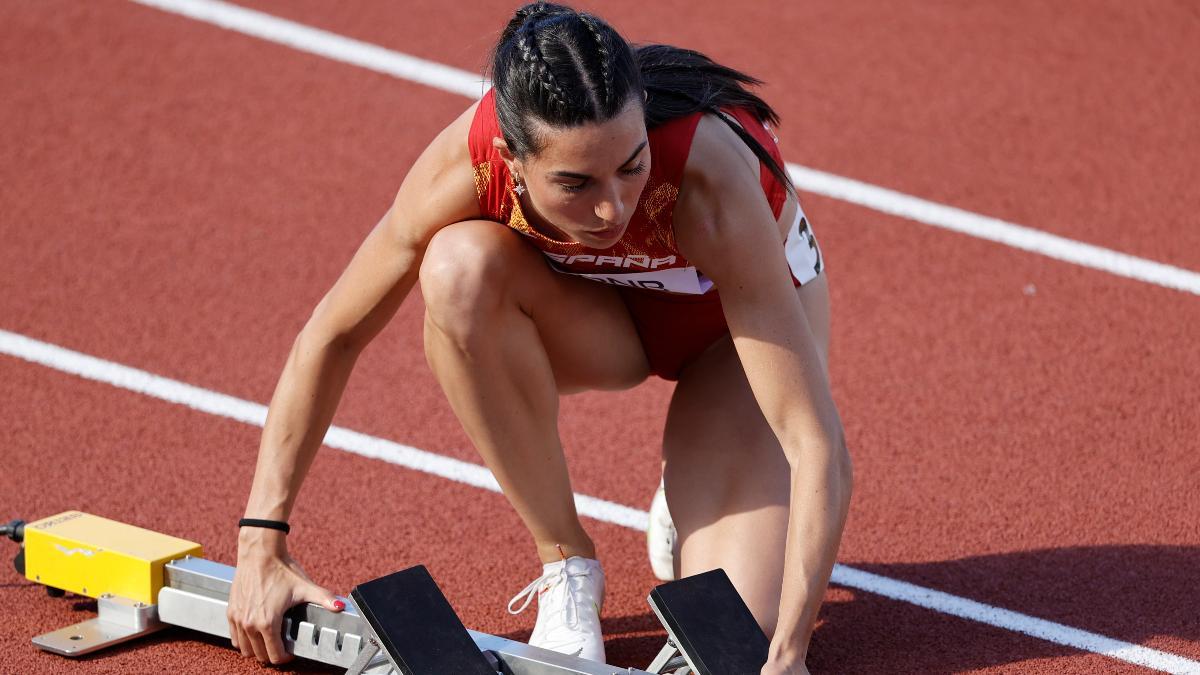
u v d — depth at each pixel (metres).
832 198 16.34
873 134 17.72
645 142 6.74
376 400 12.53
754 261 7.49
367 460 11.52
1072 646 8.97
